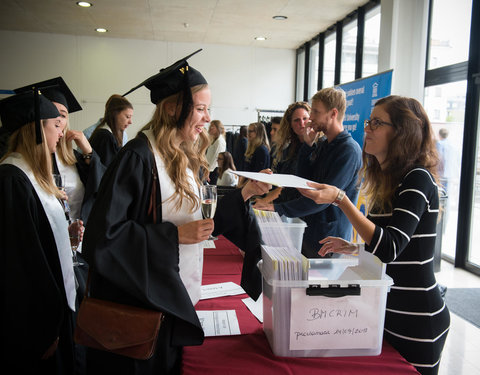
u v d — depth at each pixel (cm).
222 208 120
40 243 131
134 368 94
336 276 118
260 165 398
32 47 695
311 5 511
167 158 104
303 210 187
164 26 629
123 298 98
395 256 100
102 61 720
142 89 735
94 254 89
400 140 111
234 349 103
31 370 131
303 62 752
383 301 101
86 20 604
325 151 202
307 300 98
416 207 104
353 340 101
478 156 371
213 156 531
